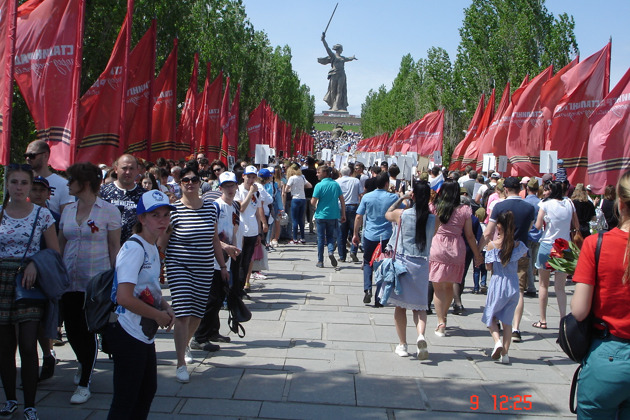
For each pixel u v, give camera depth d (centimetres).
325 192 1326
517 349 769
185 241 623
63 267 528
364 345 761
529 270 1141
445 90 4488
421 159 2741
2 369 516
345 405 563
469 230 786
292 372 650
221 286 724
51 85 819
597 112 1002
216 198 836
